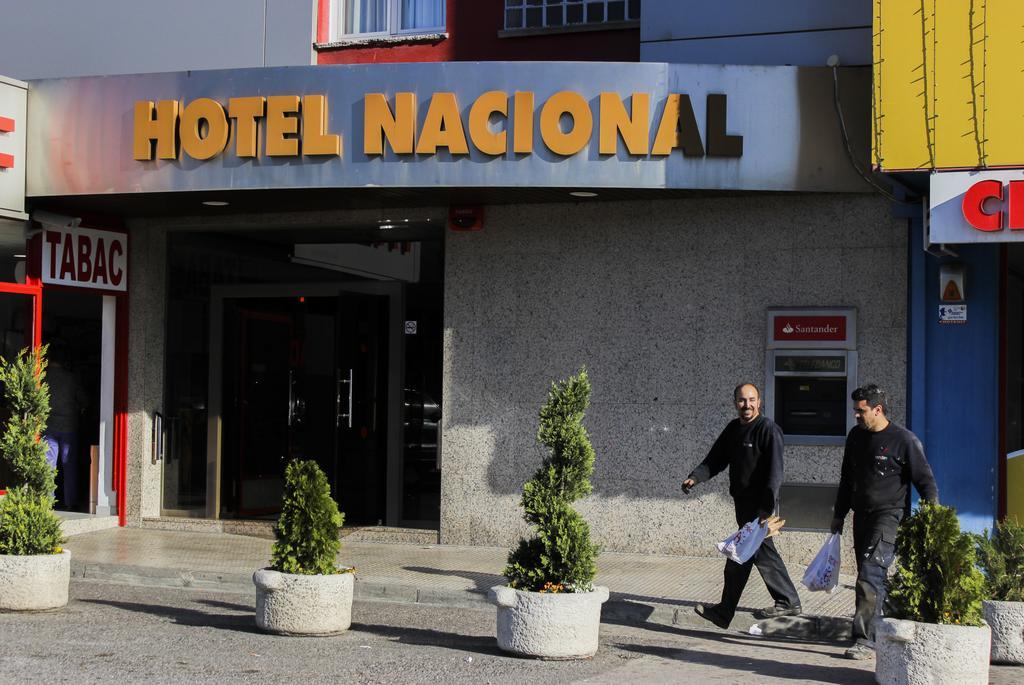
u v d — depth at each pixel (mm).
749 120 11289
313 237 14062
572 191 11703
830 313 11641
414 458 13547
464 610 9852
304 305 14172
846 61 11703
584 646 7871
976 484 11180
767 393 11805
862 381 11562
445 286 12789
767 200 11867
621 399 12219
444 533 12695
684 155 11273
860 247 11602
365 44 13273
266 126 11727
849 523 11547
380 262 13789
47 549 9430
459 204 12633
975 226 10070
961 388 11242
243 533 13555
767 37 11930
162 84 12031
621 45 12570
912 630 6934
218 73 11867
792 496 11711
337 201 12578
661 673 7531
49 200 12758
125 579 11117
